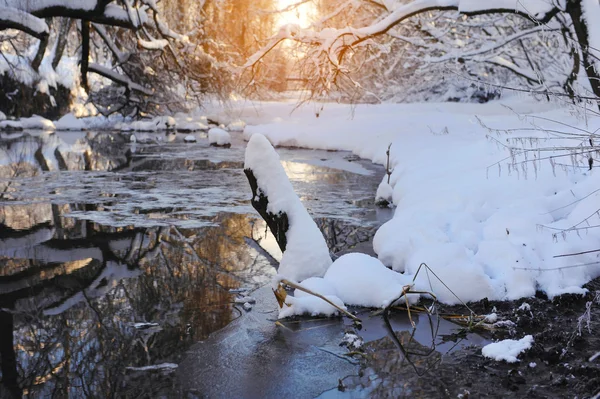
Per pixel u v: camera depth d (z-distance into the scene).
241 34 30.22
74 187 12.73
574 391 3.94
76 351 4.88
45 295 6.27
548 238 6.27
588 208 6.58
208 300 6.02
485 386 4.09
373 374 4.35
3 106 29.38
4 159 17.31
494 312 5.36
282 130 22.78
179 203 11.07
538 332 4.94
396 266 6.50
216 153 19.64
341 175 14.25
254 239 8.49
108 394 4.14
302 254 6.20
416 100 30.61
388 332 5.11
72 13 19.30
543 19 13.92
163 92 32.25
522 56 21.19
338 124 22.47
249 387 4.20
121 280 6.75
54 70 32.06
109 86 32.50
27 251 7.94
